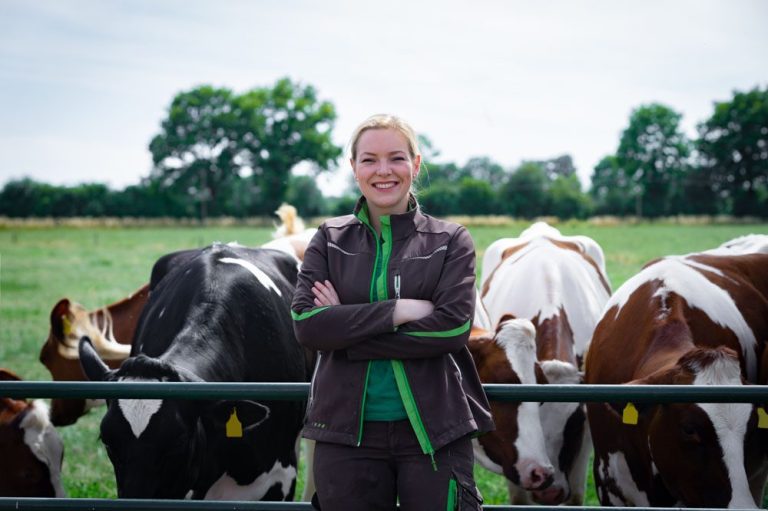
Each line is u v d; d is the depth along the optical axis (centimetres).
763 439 427
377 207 290
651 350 485
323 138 8162
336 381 279
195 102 7944
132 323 772
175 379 395
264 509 315
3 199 7331
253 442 469
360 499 273
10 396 309
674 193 7312
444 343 273
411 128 293
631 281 564
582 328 659
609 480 510
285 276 573
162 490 384
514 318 548
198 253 574
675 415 414
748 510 325
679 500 441
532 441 493
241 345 477
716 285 540
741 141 7431
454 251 283
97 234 5284
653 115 7819
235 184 7956
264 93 8162
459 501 269
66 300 666
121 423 379
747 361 521
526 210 7050
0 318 1521
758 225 6069
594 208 7138
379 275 283
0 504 322
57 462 537
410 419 269
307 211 7588
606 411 498
